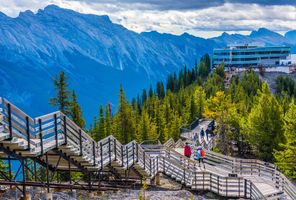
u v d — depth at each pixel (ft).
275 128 160.56
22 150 57.00
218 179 92.89
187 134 224.74
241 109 237.66
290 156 136.36
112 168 88.17
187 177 97.96
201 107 294.46
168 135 213.46
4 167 117.70
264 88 240.94
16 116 54.03
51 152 69.97
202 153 113.29
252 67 530.68
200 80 423.64
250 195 89.92
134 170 95.96
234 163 114.01
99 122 197.36
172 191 83.87
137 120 241.14
